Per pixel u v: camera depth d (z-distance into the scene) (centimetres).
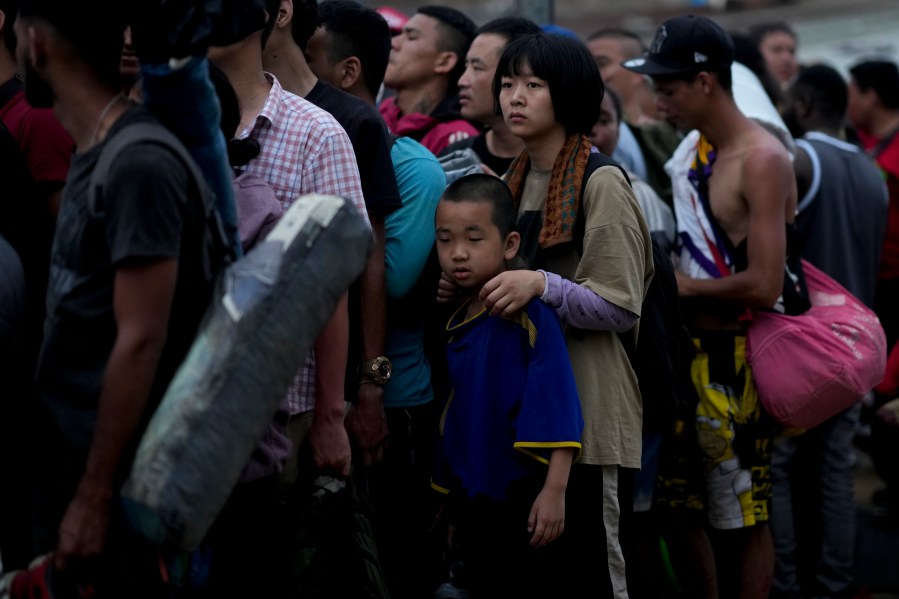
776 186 464
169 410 268
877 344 483
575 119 400
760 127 483
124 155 269
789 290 482
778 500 565
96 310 279
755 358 480
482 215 383
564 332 395
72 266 281
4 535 326
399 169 425
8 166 361
